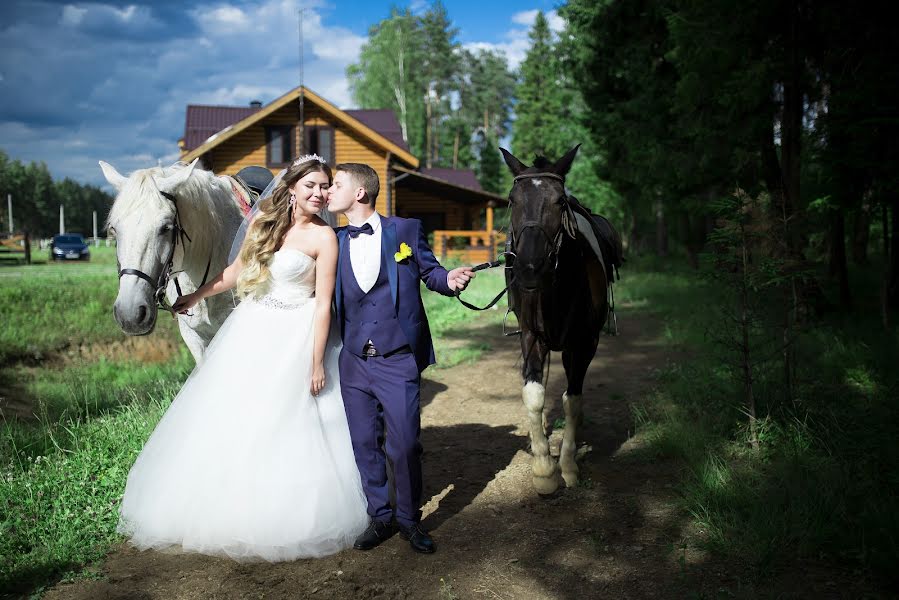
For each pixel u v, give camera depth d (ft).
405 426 10.78
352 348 10.99
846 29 26.48
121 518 11.30
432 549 10.97
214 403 11.08
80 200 387.55
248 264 11.21
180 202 12.78
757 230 15.30
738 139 34.63
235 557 10.64
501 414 19.38
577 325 13.09
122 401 19.95
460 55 217.97
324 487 10.91
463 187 80.64
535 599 9.56
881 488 12.10
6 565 10.13
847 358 21.54
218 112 88.94
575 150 12.22
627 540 11.25
